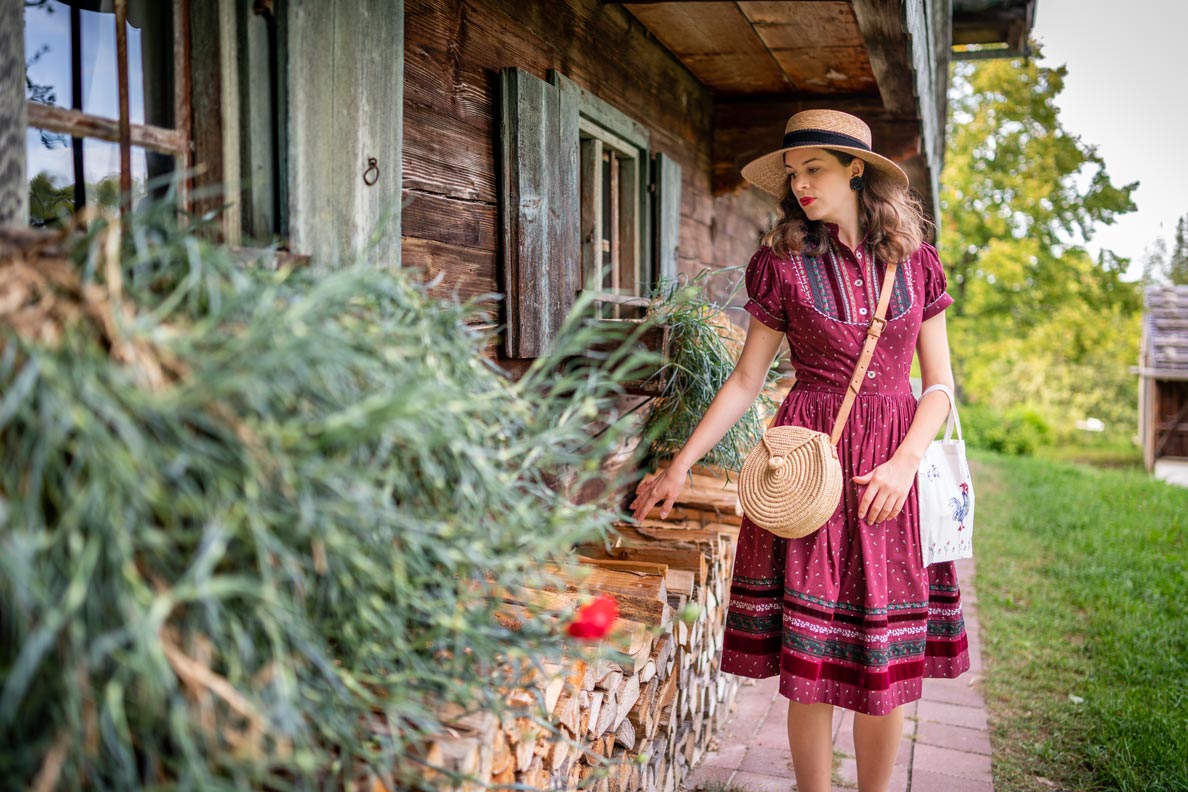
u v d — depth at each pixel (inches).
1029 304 854.5
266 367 36.6
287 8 60.5
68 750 33.5
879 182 80.6
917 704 128.8
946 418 82.4
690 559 104.7
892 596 78.7
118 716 31.9
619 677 79.6
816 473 75.6
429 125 82.8
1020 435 685.3
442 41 84.8
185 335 36.5
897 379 79.8
